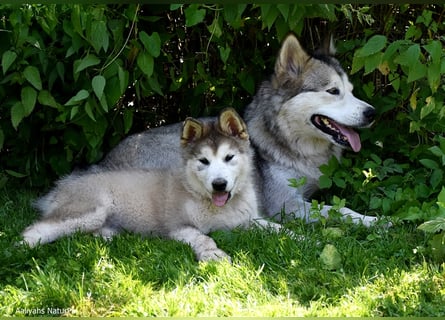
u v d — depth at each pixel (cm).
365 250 253
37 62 283
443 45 302
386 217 267
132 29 282
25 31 273
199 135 269
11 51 273
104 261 248
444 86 276
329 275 241
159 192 272
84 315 229
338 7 294
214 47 318
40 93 280
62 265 246
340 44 308
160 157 297
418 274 240
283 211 287
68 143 296
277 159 293
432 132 292
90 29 270
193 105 319
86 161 305
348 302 231
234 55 312
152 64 278
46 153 304
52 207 273
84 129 289
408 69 273
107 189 271
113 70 277
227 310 228
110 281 240
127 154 298
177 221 269
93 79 270
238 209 270
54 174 306
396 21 316
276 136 294
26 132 298
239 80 313
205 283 239
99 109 281
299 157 294
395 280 238
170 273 243
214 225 269
